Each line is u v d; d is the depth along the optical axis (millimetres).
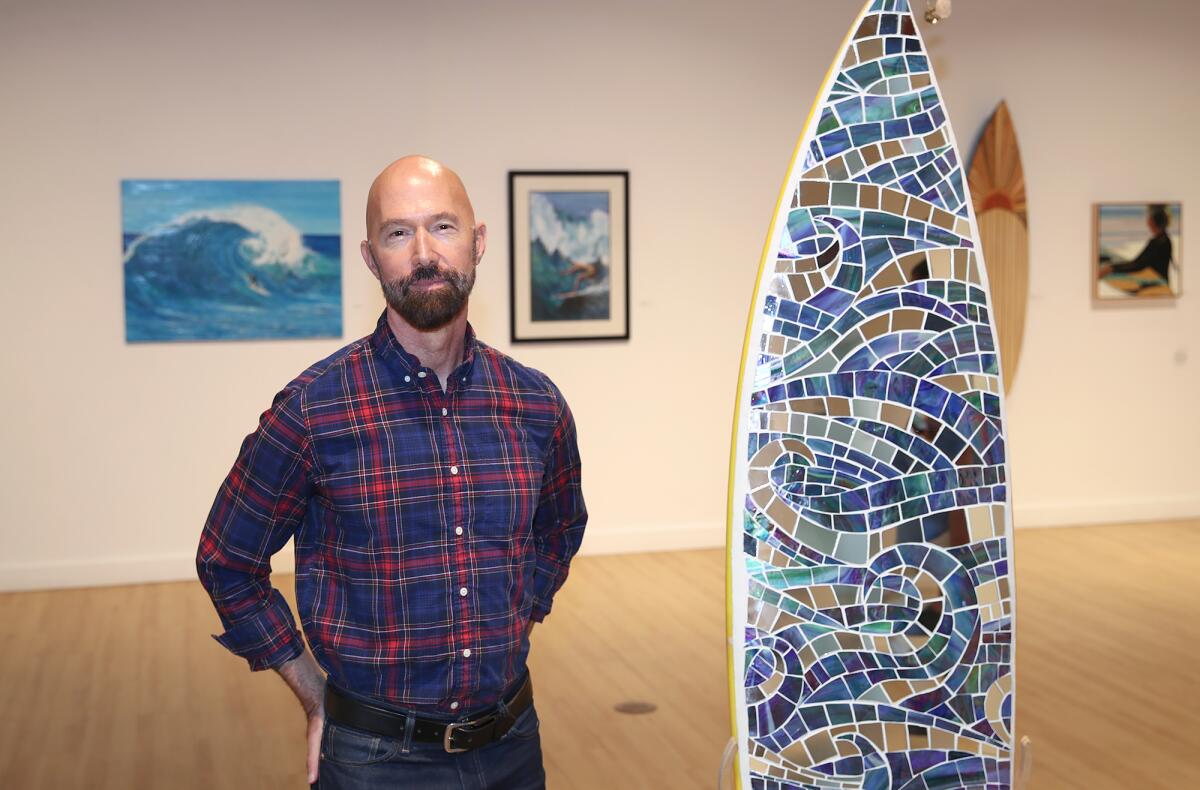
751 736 2088
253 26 5660
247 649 1683
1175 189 6855
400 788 1619
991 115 6531
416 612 1612
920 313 2150
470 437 1679
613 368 6199
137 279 5598
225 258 5684
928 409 2139
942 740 2105
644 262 6191
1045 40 6594
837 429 2121
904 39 2189
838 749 2094
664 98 6156
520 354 6094
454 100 5910
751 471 2111
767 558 2102
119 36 5520
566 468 1865
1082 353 6801
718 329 6309
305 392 1629
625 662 4402
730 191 6270
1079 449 6848
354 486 1616
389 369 1657
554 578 1961
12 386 5516
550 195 6039
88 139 5516
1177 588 5410
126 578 5668
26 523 5562
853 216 2152
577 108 6059
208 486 5734
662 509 6316
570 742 3582
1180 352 6934
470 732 1632
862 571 2107
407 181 1594
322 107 5758
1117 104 6730
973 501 2139
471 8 5898
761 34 6234
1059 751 3445
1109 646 4512
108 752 3537
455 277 1590
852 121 2168
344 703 1628
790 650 2096
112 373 5609
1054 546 6312
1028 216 6660
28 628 4930
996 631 2127
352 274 5828
